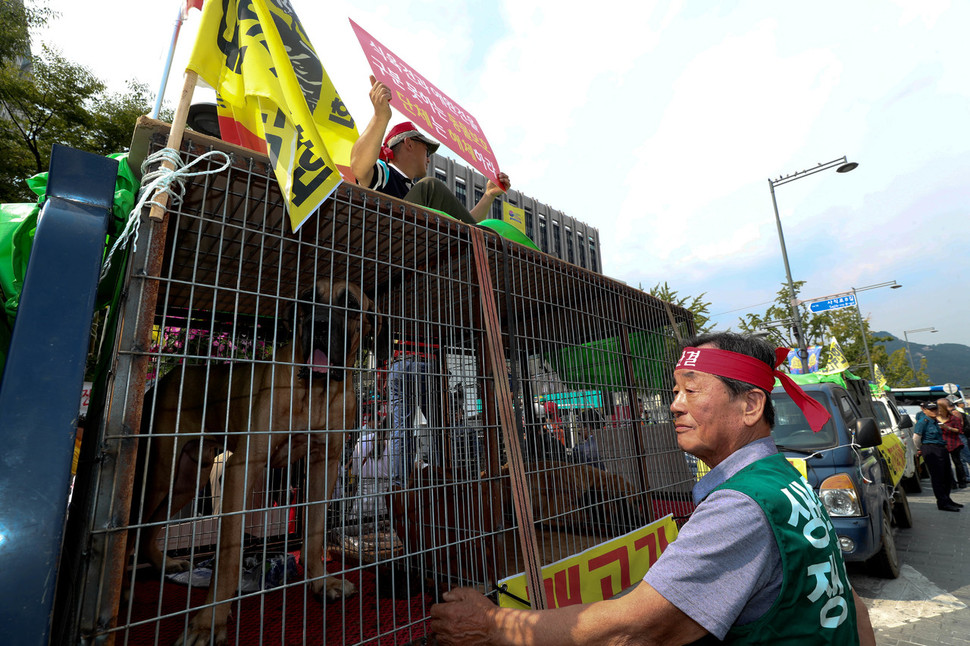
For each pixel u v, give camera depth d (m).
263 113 1.40
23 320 1.05
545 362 2.28
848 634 1.06
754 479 1.13
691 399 1.32
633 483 2.51
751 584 1.00
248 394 1.92
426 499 2.16
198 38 1.37
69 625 1.02
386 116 2.38
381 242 1.95
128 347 1.06
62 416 1.02
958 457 11.30
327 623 1.78
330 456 2.08
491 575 1.97
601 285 2.59
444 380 1.93
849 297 16.44
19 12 11.45
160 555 2.16
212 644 1.37
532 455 2.27
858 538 4.07
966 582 4.66
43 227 1.14
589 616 1.10
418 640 1.48
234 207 1.55
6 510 0.92
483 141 2.49
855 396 6.77
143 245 1.13
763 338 1.37
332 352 1.82
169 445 2.03
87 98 12.48
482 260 1.90
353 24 1.98
